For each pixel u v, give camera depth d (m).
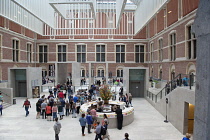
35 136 9.88
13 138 9.59
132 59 35.41
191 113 10.80
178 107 10.88
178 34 19.62
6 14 17.77
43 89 26.42
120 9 19.47
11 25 26.31
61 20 34.25
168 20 22.73
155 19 28.84
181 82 11.04
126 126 11.61
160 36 26.20
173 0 20.81
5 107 16.17
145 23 20.56
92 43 35.53
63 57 35.78
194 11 15.52
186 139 7.18
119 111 11.03
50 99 13.80
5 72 24.75
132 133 10.40
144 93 21.28
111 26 34.81
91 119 10.29
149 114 14.43
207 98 2.90
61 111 12.94
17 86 21.44
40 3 20.62
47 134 10.17
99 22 35.00
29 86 20.55
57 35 33.38
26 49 31.30
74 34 33.66
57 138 8.58
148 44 34.38
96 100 15.74
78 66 26.02
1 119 12.91
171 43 22.50
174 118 11.53
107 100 13.33
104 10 32.25
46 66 35.50
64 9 23.34
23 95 21.50
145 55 35.06
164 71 24.52
